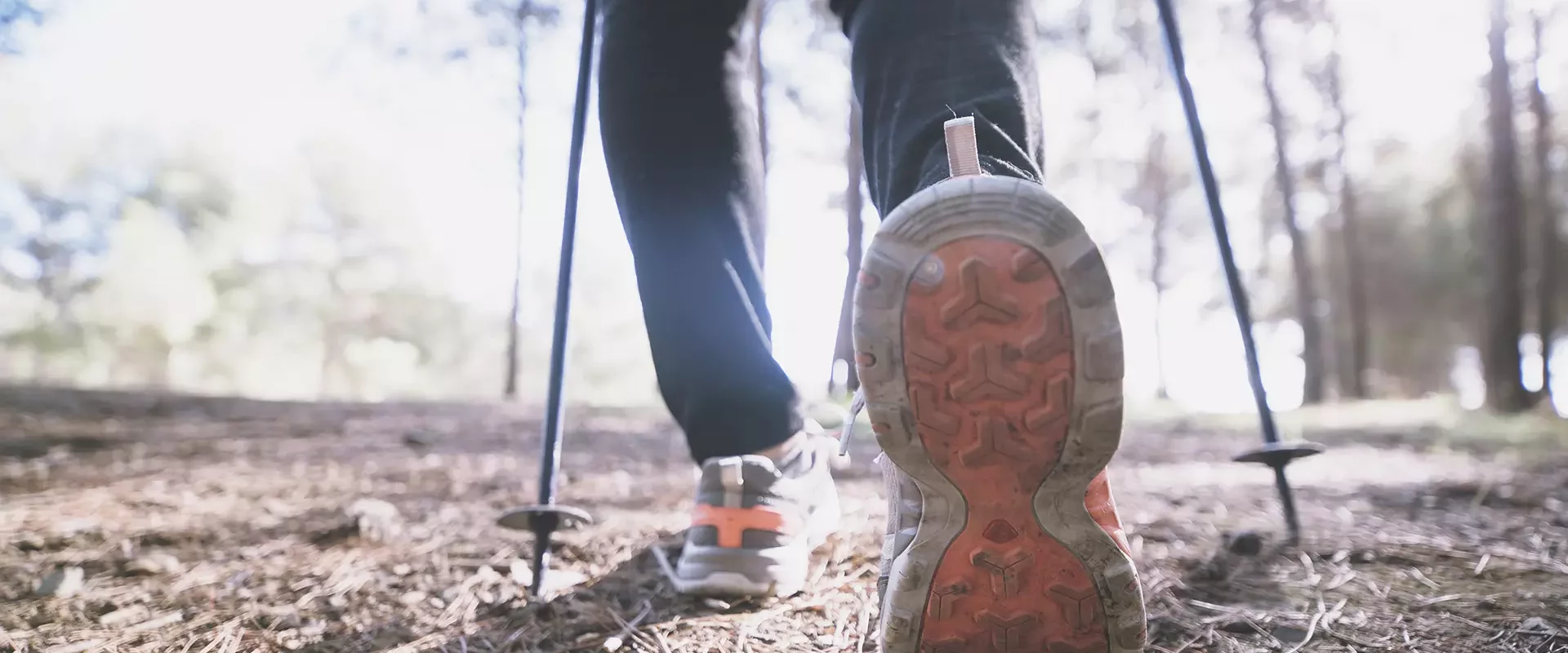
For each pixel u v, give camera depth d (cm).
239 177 2927
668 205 134
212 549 183
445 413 610
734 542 134
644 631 123
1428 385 2573
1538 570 150
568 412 652
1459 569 151
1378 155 2211
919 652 91
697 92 136
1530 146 1492
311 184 3173
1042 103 115
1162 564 156
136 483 282
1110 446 84
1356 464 366
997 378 83
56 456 342
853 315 85
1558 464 347
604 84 139
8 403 480
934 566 89
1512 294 924
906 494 98
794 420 142
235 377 2903
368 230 3247
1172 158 1820
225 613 140
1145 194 1902
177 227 2773
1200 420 745
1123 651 90
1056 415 84
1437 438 526
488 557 168
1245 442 505
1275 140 1448
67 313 2572
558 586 147
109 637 130
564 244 153
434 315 3456
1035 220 81
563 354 150
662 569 154
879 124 112
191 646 126
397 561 168
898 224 83
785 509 137
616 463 347
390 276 3316
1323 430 614
